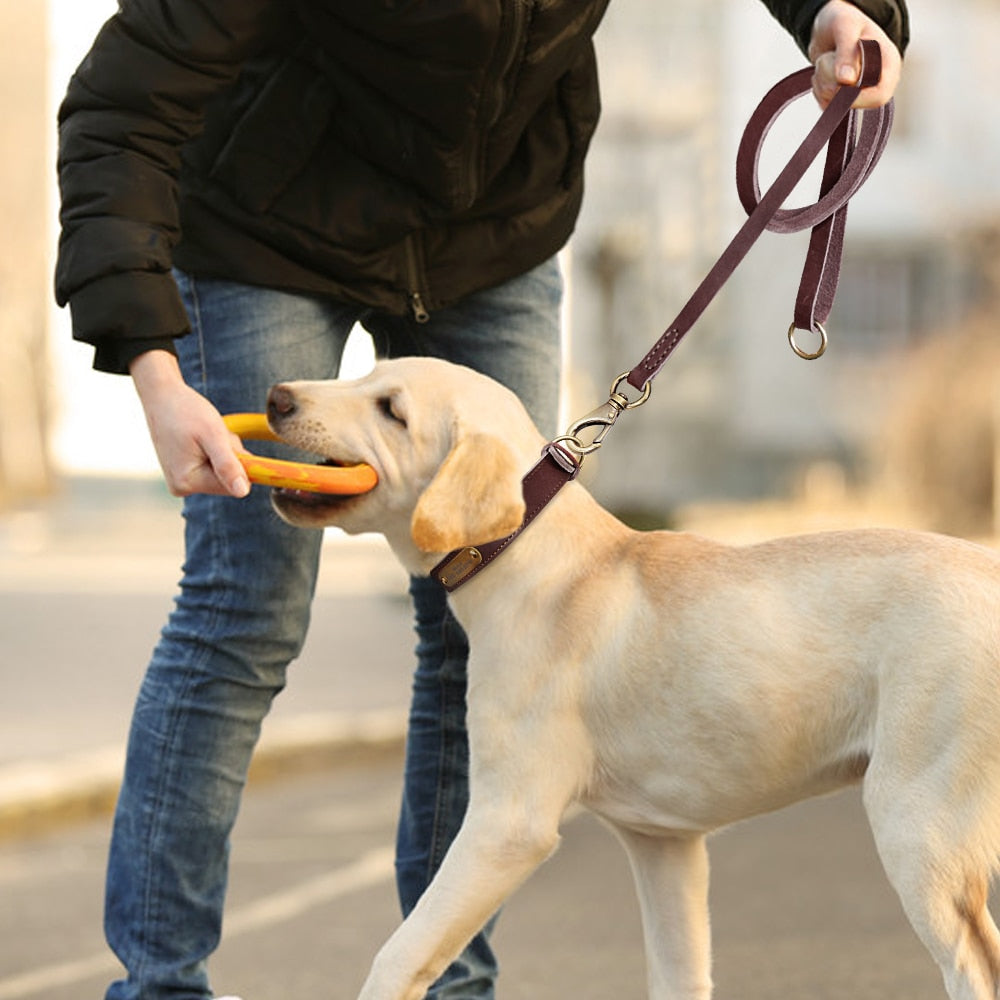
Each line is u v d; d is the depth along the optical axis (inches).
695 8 1988.2
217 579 225.1
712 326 2001.7
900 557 198.5
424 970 202.2
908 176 2034.9
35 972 313.6
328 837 450.0
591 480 1494.8
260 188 220.7
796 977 297.9
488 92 212.8
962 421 1450.5
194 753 224.8
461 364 239.5
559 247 240.1
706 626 203.3
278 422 217.9
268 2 208.4
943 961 187.5
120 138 205.0
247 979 305.6
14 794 451.5
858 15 225.3
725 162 1984.5
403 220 222.5
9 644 802.8
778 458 2015.3
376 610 1021.2
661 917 216.4
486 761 209.0
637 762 207.2
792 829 446.3
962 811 187.9
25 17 2098.9
